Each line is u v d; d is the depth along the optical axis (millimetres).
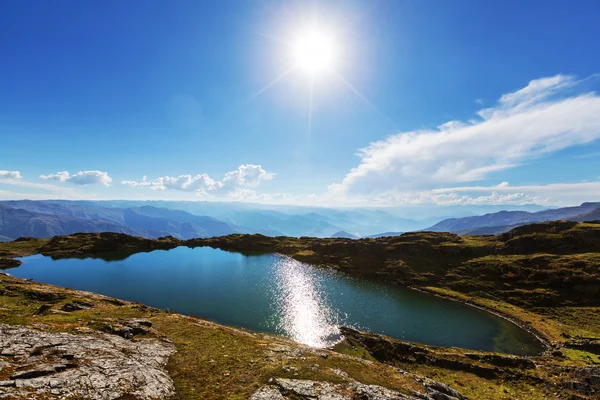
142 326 41562
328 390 24703
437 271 141500
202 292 111500
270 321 83125
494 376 47594
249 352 36062
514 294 109062
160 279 132000
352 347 65938
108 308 60625
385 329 81562
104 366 22656
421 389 31969
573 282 103875
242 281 131125
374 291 122000
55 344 25328
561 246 132500
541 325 83750
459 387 43000
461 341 74688
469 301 108188
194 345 37094
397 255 167250
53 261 179875
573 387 41562
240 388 24641
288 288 121562
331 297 111312
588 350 62969
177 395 22328
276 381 25734
